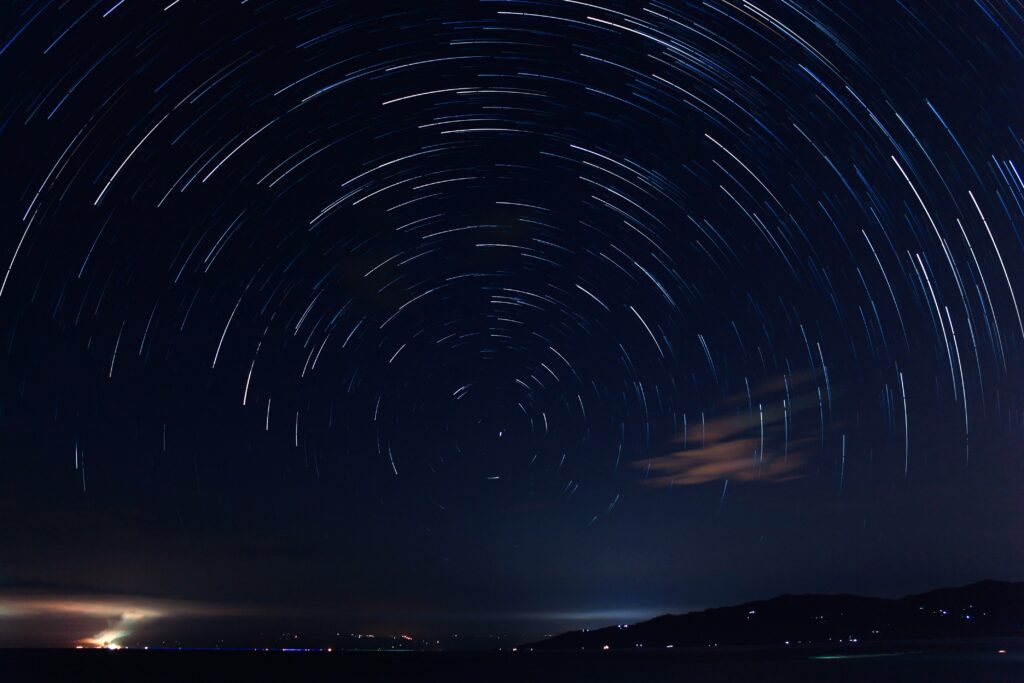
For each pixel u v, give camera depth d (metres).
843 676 22.34
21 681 25.09
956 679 20.88
